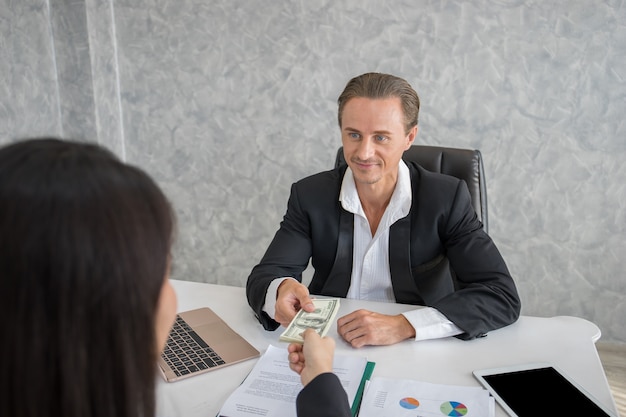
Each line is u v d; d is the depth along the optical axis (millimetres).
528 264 2664
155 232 464
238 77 2822
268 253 1607
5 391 421
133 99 3039
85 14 2785
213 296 1566
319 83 2707
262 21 2711
